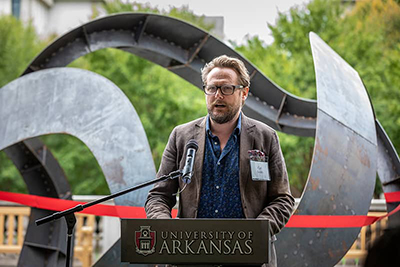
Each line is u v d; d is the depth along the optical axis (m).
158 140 12.17
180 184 3.05
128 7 14.20
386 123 11.11
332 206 3.91
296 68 11.71
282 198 2.99
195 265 2.37
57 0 28.62
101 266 4.25
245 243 2.35
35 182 6.07
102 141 4.35
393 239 1.66
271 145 3.07
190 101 12.20
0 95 4.64
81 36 5.09
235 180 2.96
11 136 4.54
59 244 5.82
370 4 12.70
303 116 5.65
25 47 15.74
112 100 4.46
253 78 5.56
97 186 13.17
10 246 6.98
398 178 5.13
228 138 3.03
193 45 5.43
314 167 3.88
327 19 12.10
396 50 11.62
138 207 4.21
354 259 6.70
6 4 24.98
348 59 11.58
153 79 12.60
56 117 4.50
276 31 12.35
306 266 3.82
